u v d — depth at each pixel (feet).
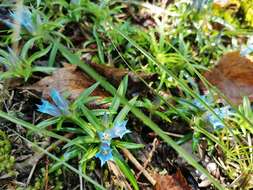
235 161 0.60
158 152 0.58
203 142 0.60
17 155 0.55
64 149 0.55
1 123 0.57
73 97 0.58
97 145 0.54
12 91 0.60
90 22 0.71
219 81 0.67
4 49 0.64
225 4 0.78
